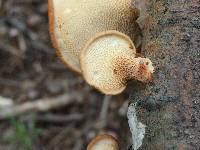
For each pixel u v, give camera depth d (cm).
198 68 17
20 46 43
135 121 18
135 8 21
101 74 19
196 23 18
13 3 46
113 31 19
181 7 19
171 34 19
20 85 41
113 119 38
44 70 42
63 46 22
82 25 22
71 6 21
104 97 39
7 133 38
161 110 17
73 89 40
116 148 22
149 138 17
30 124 38
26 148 37
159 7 20
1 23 45
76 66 22
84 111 39
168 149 16
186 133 16
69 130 38
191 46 18
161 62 18
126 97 38
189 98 17
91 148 22
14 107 39
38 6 46
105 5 21
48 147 38
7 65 42
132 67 19
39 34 44
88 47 19
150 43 19
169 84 18
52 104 39
